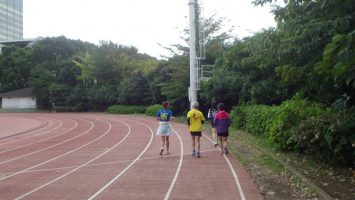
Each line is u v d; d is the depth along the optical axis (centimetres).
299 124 1259
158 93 4897
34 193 951
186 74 3975
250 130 2191
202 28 3916
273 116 1661
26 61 8144
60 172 1226
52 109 7100
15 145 2069
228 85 2964
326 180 991
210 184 1012
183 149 1719
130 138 2267
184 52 4103
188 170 1213
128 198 886
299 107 1410
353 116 1043
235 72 2964
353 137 1006
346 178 998
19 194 945
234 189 953
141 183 1038
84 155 1605
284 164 1212
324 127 1093
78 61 7188
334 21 816
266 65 1886
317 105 1352
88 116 5119
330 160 1134
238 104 2897
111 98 6253
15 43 10162
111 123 3675
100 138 2330
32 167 1341
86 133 2712
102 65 6519
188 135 2355
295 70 1102
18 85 8231
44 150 1816
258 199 856
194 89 2733
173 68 4084
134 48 7081
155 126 3169
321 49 974
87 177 1134
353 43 454
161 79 4788
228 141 1936
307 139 1175
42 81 7250
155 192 938
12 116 5522
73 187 1007
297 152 1392
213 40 4075
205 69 3762
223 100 3120
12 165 1395
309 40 970
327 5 669
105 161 1430
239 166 1264
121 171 1219
